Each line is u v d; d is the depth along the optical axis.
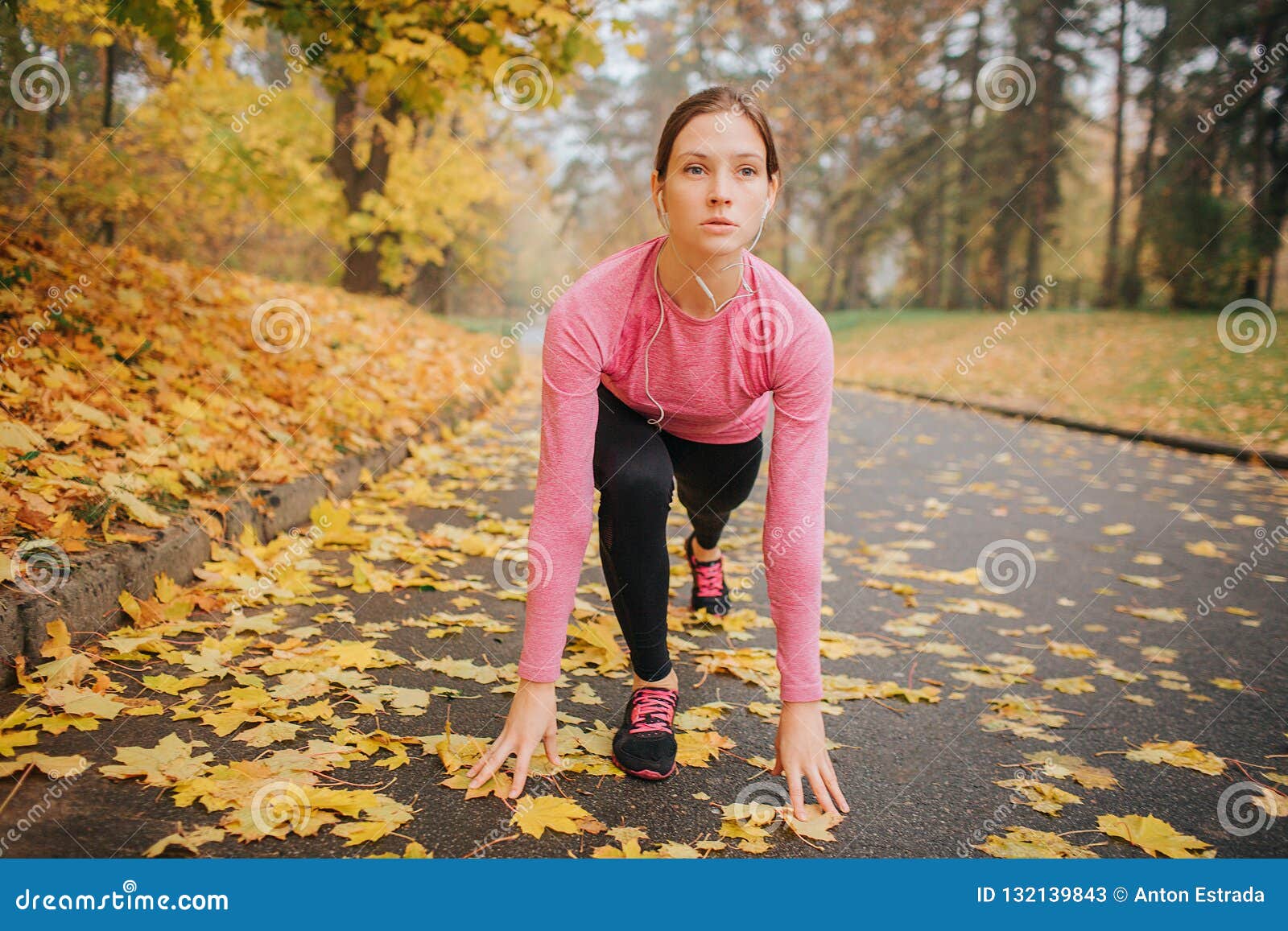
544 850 1.73
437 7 4.60
